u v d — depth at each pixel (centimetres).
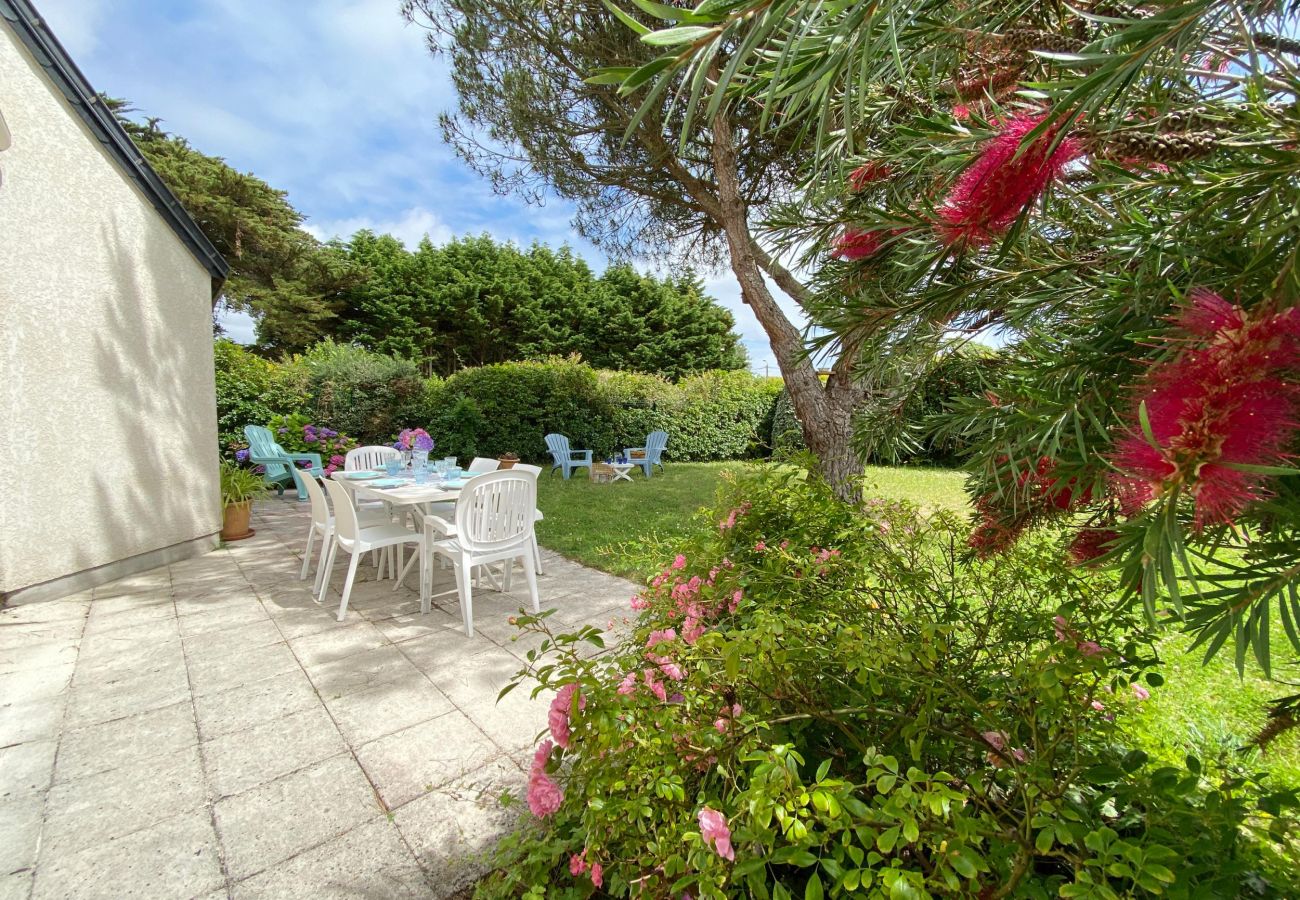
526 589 348
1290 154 42
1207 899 60
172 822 150
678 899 79
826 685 109
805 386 293
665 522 540
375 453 499
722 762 88
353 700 212
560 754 107
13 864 136
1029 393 53
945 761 102
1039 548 113
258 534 485
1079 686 93
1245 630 39
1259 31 49
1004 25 58
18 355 297
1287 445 36
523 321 1669
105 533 345
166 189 378
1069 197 66
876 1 40
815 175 57
